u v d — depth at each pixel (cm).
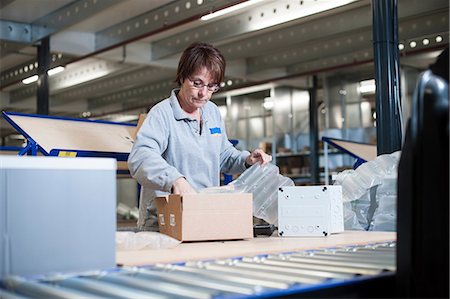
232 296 70
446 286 79
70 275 88
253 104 846
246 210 160
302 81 780
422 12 433
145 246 132
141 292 72
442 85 82
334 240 152
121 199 998
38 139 263
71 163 97
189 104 193
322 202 170
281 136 808
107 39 556
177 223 153
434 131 79
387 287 87
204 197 155
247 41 583
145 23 500
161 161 169
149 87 819
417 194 79
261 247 133
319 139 786
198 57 183
